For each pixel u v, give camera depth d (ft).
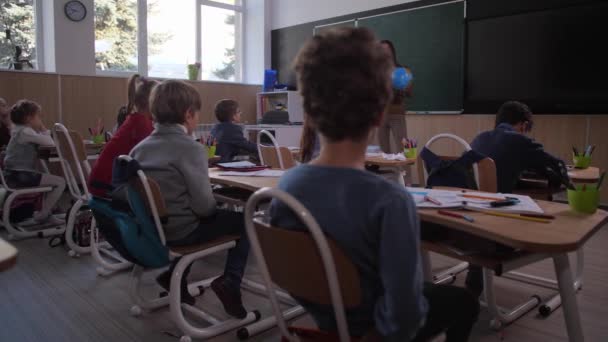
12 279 8.54
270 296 3.37
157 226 5.48
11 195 11.10
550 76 15.17
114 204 5.82
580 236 3.51
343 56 2.67
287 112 20.22
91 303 7.47
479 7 16.61
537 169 7.61
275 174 7.12
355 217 2.72
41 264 9.41
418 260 2.62
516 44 15.83
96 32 19.77
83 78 18.03
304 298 3.14
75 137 9.53
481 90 16.87
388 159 10.42
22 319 6.87
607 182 14.32
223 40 24.20
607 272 8.96
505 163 7.56
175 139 5.84
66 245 10.75
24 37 18.38
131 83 8.12
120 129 7.57
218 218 6.14
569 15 14.58
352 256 2.78
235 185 6.38
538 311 7.00
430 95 18.33
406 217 2.60
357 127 2.76
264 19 23.77
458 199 4.64
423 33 18.28
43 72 17.03
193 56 23.12
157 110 5.90
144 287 8.20
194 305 7.38
